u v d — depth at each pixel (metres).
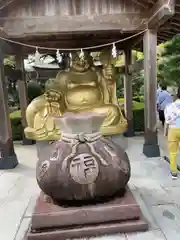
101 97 5.10
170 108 3.38
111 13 4.20
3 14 4.13
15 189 3.38
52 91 4.77
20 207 2.82
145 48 4.40
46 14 4.15
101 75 5.21
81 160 2.19
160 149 5.00
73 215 2.17
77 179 2.15
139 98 10.02
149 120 4.48
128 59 6.41
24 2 4.10
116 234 2.17
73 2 4.13
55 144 2.45
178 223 2.32
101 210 2.20
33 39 5.51
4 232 2.33
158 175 3.58
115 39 5.86
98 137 2.36
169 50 7.63
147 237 2.12
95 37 5.68
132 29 4.26
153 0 3.86
